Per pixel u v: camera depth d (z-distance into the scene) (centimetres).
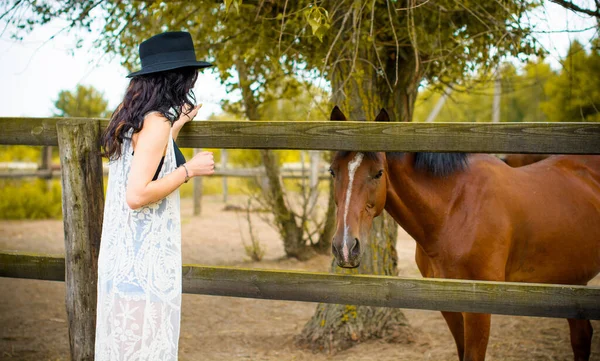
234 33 449
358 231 256
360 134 234
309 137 239
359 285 238
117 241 208
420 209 295
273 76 511
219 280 251
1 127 267
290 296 245
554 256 317
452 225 293
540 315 223
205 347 427
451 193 295
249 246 788
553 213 314
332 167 270
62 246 840
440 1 408
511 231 298
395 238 432
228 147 247
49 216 1216
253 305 557
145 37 488
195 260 752
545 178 331
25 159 1902
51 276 272
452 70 487
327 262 731
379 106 417
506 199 299
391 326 427
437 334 445
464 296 228
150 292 205
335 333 417
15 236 930
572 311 219
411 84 414
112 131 204
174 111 208
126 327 204
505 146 221
